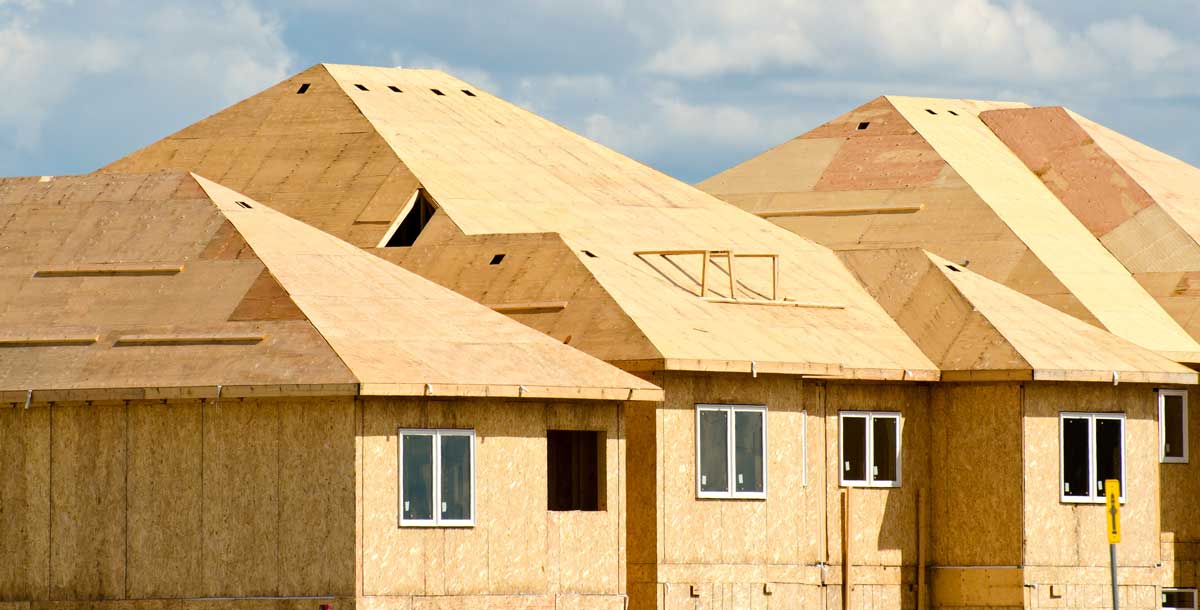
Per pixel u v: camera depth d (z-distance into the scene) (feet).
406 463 254.06
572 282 307.78
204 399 255.09
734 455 292.20
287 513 251.80
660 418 284.82
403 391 250.37
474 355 267.80
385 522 251.60
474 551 258.98
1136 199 391.24
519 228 338.95
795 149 419.74
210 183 304.09
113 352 264.93
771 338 306.14
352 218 347.56
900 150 407.85
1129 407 322.55
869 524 313.53
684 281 321.52
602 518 273.33
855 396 313.94
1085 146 409.69
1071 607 313.32
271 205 357.41
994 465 315.17
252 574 252.83
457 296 288.71
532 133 392.27
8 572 263.29
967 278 341.41
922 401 321.93
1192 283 367.86
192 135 383.45
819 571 305.32
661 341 287.48
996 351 317.01
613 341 289.74
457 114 390.42
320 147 369.71
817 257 350.64
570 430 272.31
